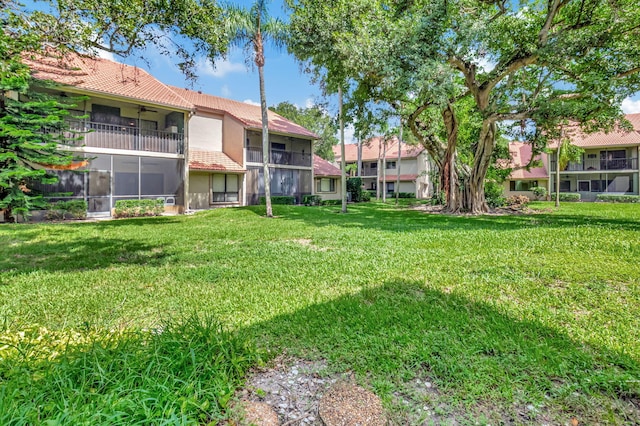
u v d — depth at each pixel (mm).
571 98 11891
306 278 4656
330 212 16484
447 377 2109
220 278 4730
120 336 2424
